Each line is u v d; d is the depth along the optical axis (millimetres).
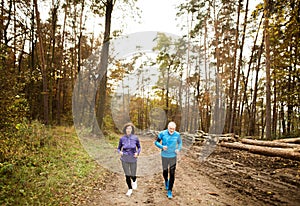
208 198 4277
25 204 3637
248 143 10195
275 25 7324
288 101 10406
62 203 3869
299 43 8438
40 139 7316
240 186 4902
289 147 7922
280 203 3887
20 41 13836
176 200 4191
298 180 4945
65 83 19266
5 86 4500
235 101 15031
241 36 16594
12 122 4523
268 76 12141
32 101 13680
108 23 11453
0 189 3926
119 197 4312
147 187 4828
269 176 5457
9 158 4992
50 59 17531
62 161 6188
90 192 4473
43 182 4551
